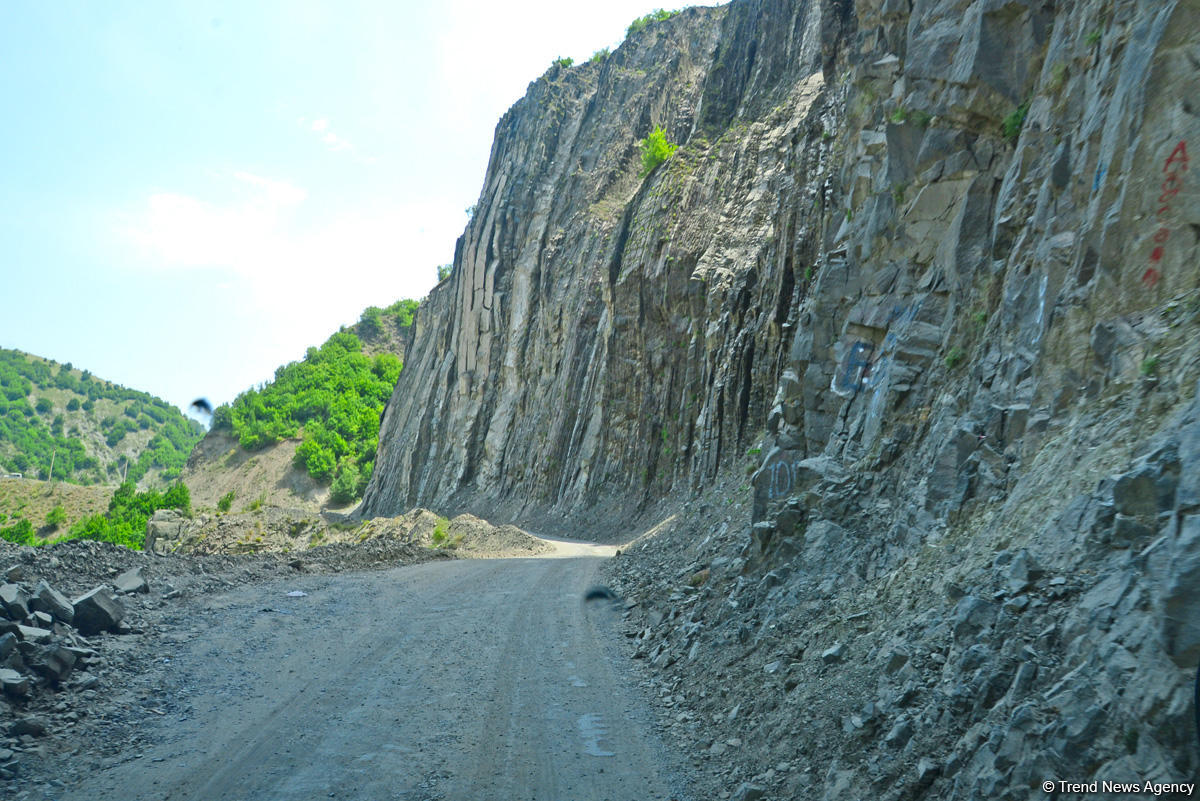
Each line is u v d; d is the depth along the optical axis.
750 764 6.65
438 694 8.70
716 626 10.58
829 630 8.12
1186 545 3.96
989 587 5.87
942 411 9.94
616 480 46.03
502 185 75.94
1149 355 6.09
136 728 7.12
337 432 115.56
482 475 65.00
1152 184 6.73
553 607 14.48
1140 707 3.89
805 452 13.61
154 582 12.12
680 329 42.91
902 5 15.78
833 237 16.27
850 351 13.41
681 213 45.03
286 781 6.25
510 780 6.56
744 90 50.47
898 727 5.50
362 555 19.84
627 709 8.61
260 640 10.19
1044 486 6.46
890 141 13.48
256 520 34.03
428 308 89.25
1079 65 9.38
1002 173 11.55
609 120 70.31
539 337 62.34
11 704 7.02
